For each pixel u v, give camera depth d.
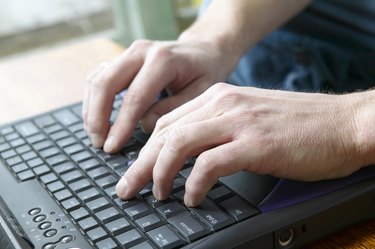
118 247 0.47
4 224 0.51
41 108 0.83
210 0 0.94
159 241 0.46
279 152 0.49
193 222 0.48
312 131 0.50
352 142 0.50
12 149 0.66
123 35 1.47
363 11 0.93
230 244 0.45
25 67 1.00
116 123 0.63
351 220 0.50
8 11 1.40
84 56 1.00
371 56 0.92
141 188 0.53
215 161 0.48
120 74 0.66
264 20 0.82
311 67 0.92
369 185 0.50
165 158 0.51
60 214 0.52
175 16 1.46
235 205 0.49
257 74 0.93
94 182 0.56
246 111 0.52
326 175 0.50
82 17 1.49
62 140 0.66
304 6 0.88
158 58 0.66
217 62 0.73
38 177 0.59
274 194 0.50
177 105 0.66
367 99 0.53
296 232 0.47
